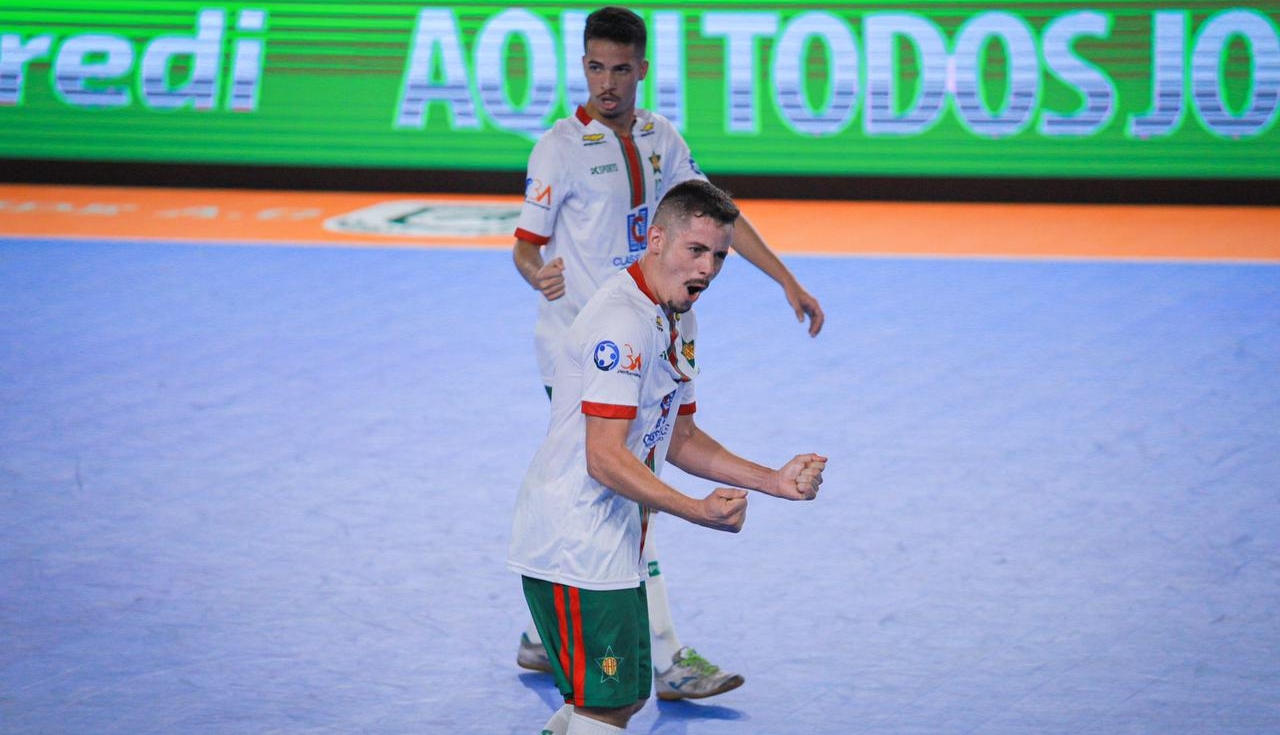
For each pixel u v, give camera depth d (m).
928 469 24.81
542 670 17.17
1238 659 17.52
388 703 16.33
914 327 35.28
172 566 20.22
